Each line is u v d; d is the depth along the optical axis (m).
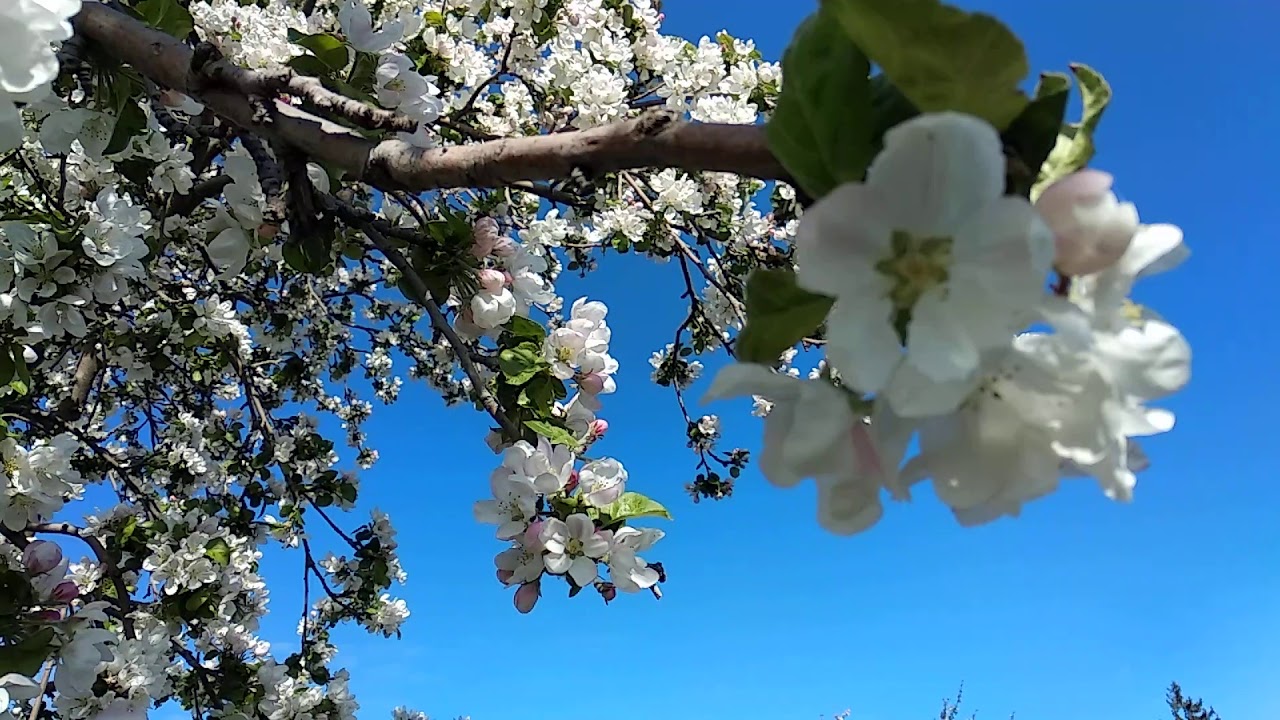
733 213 5.27
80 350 5.14
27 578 2.75
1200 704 23.33
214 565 4.59
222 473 6.31
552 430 2.71
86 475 5.59
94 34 2.02
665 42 5.78
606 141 1.16
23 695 2.56
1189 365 1.00
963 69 0.91
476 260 2.84
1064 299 0.91
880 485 1.09
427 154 1.45
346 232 3.00
